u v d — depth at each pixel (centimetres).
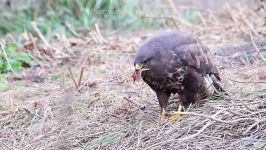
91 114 1080
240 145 889
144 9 2211
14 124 1092
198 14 1922
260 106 995
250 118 943
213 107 1016
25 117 1108
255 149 869
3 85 1334
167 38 1001
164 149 909
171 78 985
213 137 924
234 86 1128
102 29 2084
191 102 1034
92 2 2180
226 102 1043
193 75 1003
